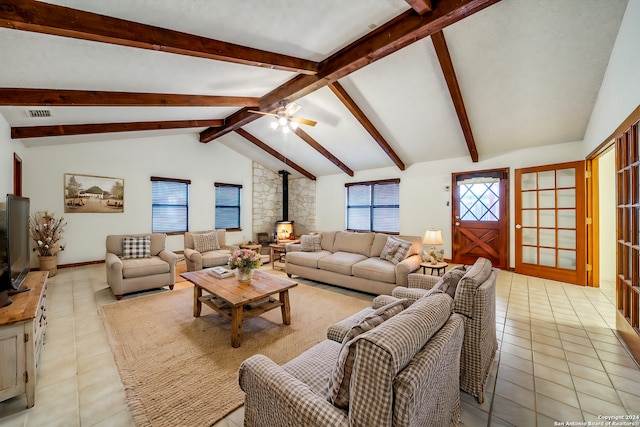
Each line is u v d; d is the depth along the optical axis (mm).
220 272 3285
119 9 1831
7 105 2631
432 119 4590
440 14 2375
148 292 3887
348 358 979
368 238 4508
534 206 4645
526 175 4738
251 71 3232
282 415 1075
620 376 1965
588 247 4086
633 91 2402
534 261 4648
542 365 2105
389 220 6738
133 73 2715
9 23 1586
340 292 3975
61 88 2785
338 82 4137
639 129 2281
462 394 1807
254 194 8086
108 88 2971
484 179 5223
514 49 3131
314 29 2510
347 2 2189
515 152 4887
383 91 4180
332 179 7727
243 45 2576
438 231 3924
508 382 1909
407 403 826
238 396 1765
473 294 1696
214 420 1565
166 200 6398
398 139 5422
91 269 5035
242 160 7801
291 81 3842
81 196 5246
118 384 1880
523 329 2701
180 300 3547
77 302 3443
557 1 2598
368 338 892
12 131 3688
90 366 2078
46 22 1663
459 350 1419
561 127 4129
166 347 2365
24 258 2400
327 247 4961
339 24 2516
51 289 3939
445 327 1227
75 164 5184
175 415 1598
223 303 2844
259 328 2760
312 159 7125
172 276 4004
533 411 1642
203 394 1777
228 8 1968
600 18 2676
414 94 4098
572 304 3352
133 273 3615
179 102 3574
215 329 2729
